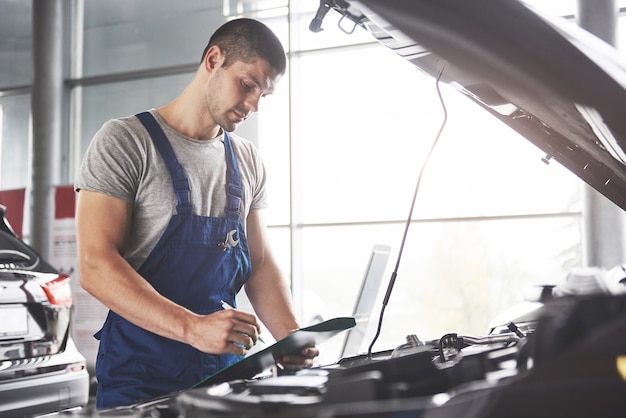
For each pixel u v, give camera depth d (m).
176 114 1.57
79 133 7.40
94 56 7.41
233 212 1.59
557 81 0.97
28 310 3.01
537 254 9.85
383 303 1.12
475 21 0.89
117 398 1.39
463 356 0.88
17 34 7.85
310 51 6.49
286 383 0.78
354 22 1.06
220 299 1.53
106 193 1.43
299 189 6.45
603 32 5.02
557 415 0.58
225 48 1.46
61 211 5.95
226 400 0.66
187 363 1.43
